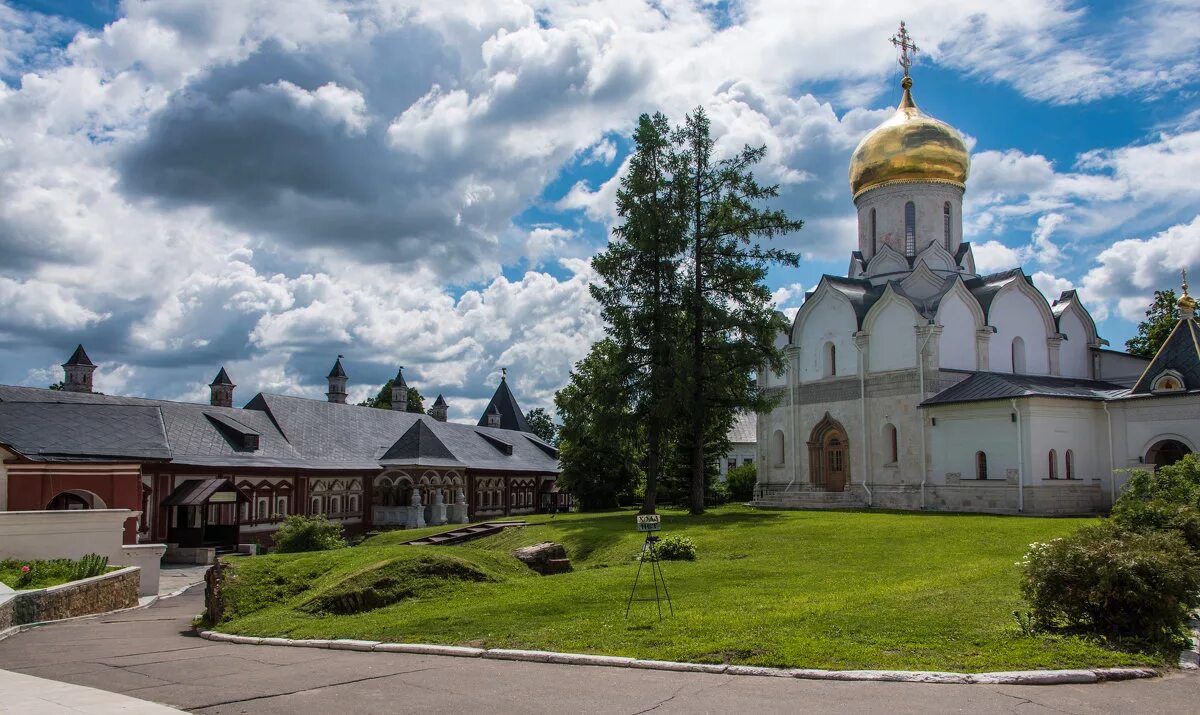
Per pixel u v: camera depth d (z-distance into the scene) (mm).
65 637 16953
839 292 47562
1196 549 16578
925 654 10852
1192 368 38000
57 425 35156
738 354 39375
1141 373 47781
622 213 40250
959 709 8836
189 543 40625
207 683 10789
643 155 39906
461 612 15672
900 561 22016
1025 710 8836
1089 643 11430
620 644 12117
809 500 47031
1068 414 40000
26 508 30484
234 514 45156
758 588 17562
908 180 49031
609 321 40188
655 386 38156
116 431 36719
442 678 10805
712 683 10086
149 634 17609
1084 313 49875
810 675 10180
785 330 41312
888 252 49156
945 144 48656
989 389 40281
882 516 35188
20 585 21078
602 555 28922
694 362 38469
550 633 13148
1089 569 12109
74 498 34500
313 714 9078
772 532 29375
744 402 39625
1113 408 40312
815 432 48375
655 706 9148
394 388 76312
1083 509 39562
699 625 12992
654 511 39625
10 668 12242
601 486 59719
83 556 25250
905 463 43375
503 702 9469
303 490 48625
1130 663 10664
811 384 48875
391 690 10180
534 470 68438
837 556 23484
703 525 33031
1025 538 25703
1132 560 11867
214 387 56719
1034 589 12656
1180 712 8859
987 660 10531
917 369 43125
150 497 39812
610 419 39219
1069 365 48812
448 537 34250
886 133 49438
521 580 20250
